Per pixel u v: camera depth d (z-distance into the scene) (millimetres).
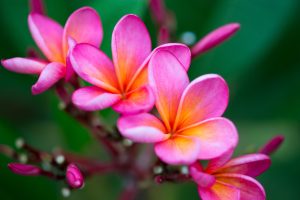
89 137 482
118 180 500
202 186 371
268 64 522
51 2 499
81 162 442
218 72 518
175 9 519
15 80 510
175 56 375
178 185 502
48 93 512
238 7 523
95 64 379
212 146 366
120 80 382
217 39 430
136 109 362
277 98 522
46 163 428
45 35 405
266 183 516
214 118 372
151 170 432
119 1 456
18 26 503
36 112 519
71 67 382
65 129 479
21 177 469
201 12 521
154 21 478
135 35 387
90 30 401
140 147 460
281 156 519
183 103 379
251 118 524
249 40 520
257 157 379
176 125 377
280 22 519
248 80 526
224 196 375
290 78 522
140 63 388
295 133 521
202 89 378
